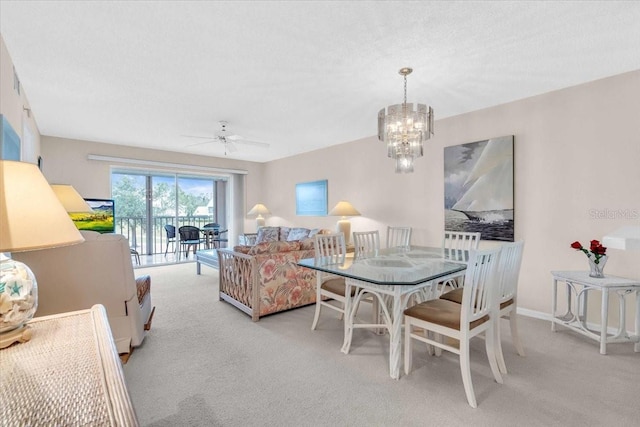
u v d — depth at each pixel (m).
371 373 2.11
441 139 3.97
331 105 3.49
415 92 3.10
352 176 5.23
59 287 2.04
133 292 2.29
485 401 1.79
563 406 1.75
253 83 2.88
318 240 2.96
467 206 3.68
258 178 7.46
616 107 2.71
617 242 2.08
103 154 5.38
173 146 5.70
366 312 3.35
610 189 2.74
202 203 7.18
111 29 2.03
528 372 2.11
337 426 1.60
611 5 1.79
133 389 1.91
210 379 2.02
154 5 1.80
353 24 1.98
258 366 2.19
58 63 2.49
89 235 2.13
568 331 2.81
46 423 0.63
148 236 6.54
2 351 0.93
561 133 3.01
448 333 1.88
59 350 0.94
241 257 3.30
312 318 3.19
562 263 3.01
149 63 2.50
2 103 2.13
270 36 2.12
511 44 2.21
